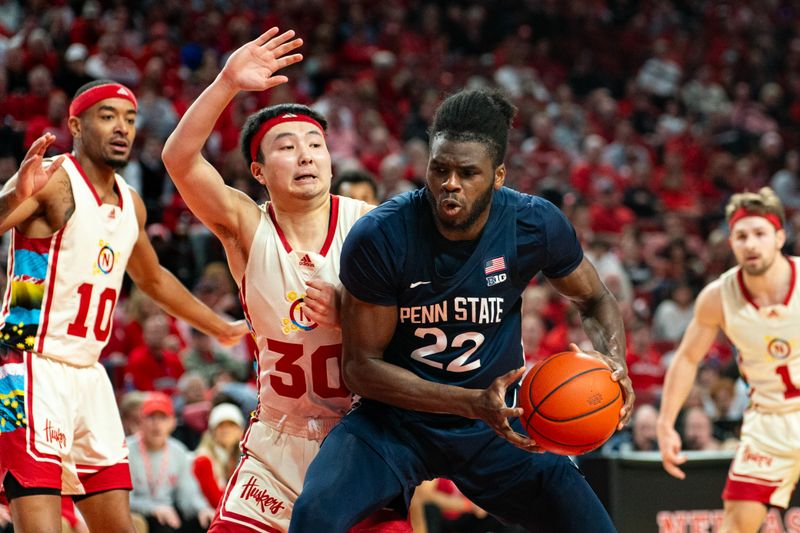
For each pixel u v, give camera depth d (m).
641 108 18.27
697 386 9.45
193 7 15.93
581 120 17.09
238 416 7.39
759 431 6.04
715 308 6.18
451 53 18.58
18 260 4.46
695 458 6.86
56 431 4.35
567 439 3.55
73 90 12.69
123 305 10.52
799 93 19.95
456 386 3.59
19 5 14.58
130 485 4.64
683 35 20.84
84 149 4.63
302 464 4.30
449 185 3.46
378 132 14.12
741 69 20.20
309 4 16.67
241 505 4.27
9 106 12.04
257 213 4.30
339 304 4.02
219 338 5.22
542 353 10.78
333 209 4.36
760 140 17.70
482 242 3.70
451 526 8.34
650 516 6.77
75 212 4.50
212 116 3.96
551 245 3.80
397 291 3.71
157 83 13.19
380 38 17.36
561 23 19.77
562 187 14.43
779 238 6.00
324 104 14.41
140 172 11.52
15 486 4.24
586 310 4.07
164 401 7.35
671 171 16.03
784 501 6.00
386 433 3.87
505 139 3.60
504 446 3.90
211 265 10.38
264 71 3.95
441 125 3.53
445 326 3.76
